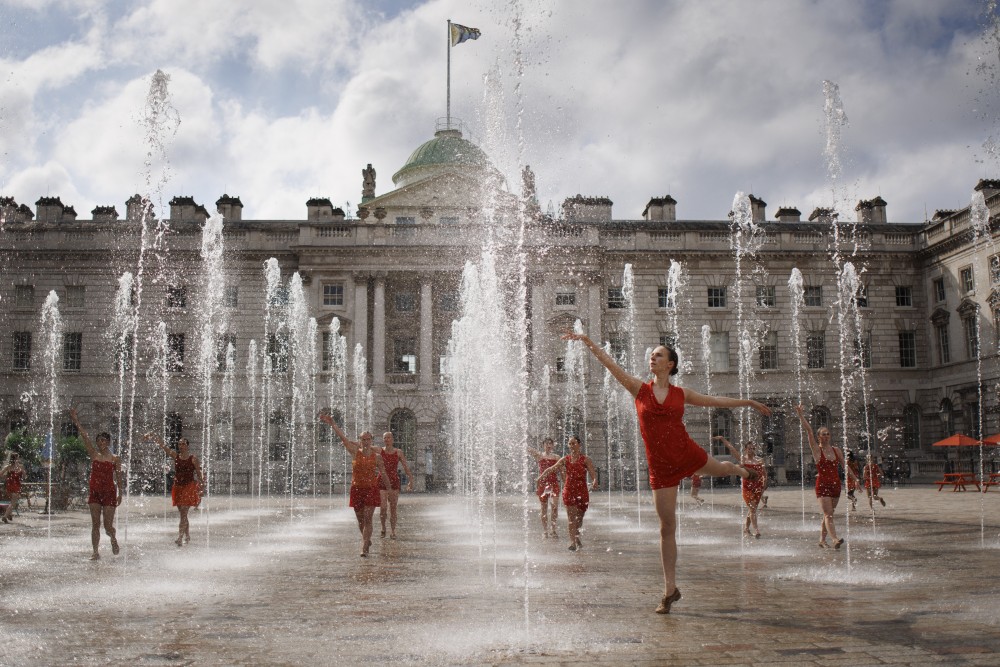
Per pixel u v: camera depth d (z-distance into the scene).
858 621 7.53
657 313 58.50
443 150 69.69
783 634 6.96
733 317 58.81
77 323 56.19
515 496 43.62
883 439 58.47
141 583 10.66
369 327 58.19
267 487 55.09
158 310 56.50
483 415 47.94
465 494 47.56
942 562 12.46
